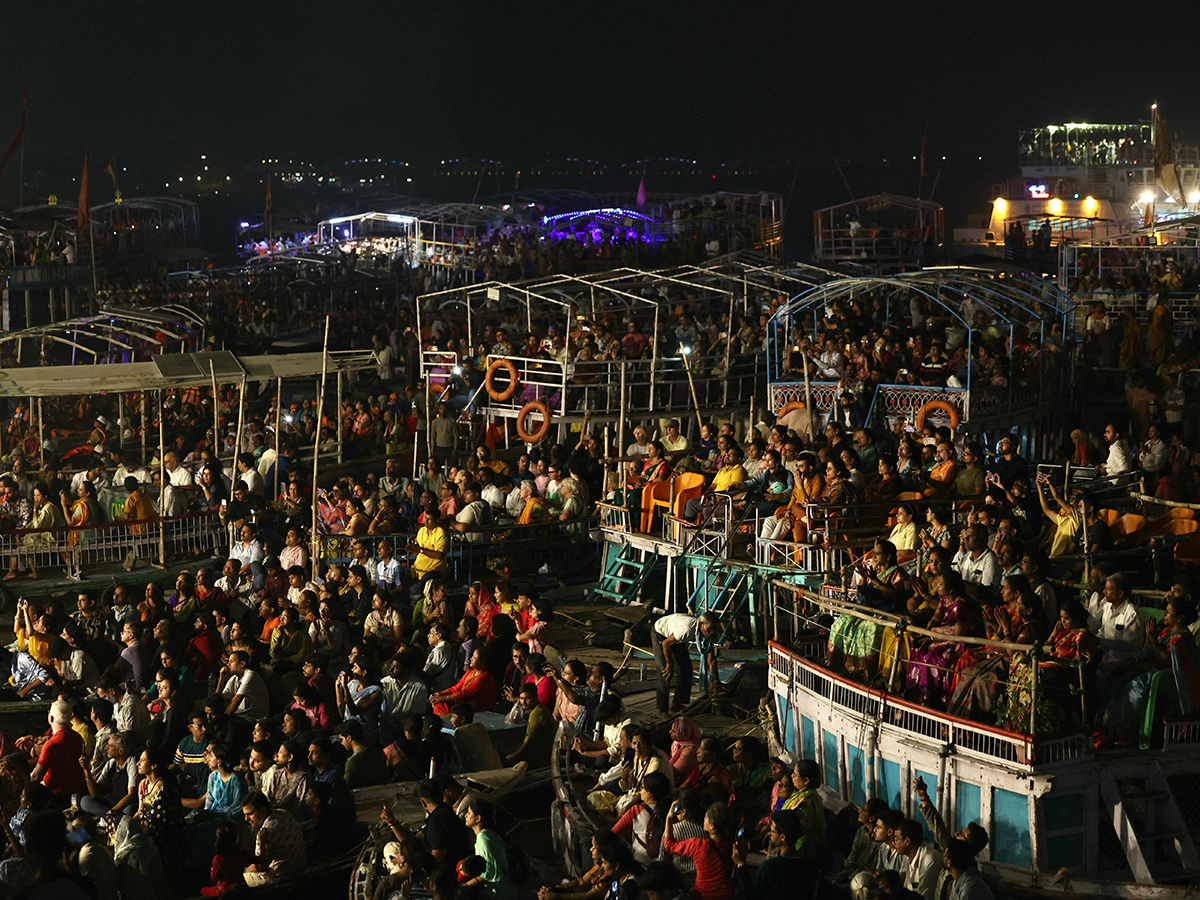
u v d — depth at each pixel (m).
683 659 17.61
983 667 12.62
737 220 59.62
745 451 23.12
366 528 23.94
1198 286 37.66
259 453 30.77
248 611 19.92
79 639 18.77
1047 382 28.67
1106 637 13.80
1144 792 12.16
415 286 61.50
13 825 13.35
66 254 56.53
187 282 63.72
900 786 13.04
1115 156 70.69
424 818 14.30
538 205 82.00
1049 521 19.42
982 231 79.62
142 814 13.57
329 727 16.39
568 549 24.72
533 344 31.16
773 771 13.12
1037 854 11.89
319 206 110.62
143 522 23.72
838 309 32.84
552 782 15.55
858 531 18.06
